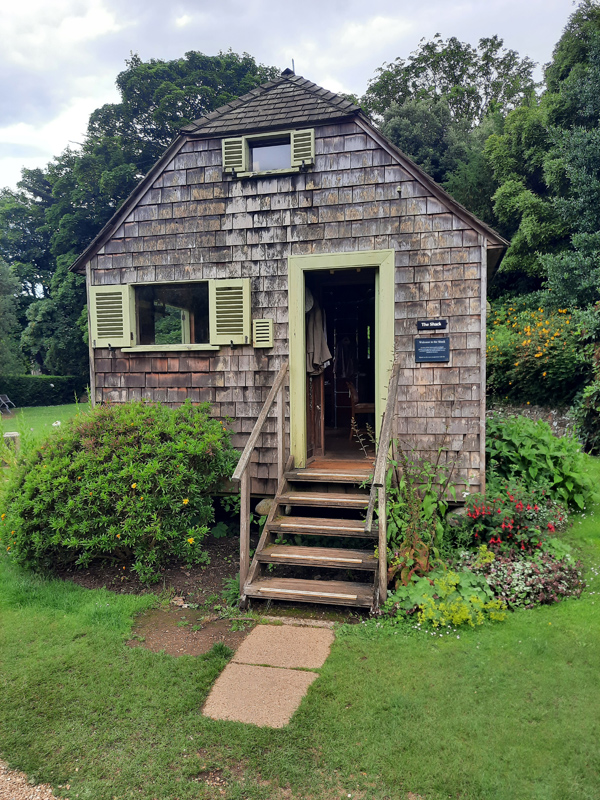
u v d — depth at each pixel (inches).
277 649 142.6
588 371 351.6
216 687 125.4
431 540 179.6
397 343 217.8
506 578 167.3
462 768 97.0
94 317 253.3
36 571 196.1
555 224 546.3
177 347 244.7
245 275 236.1
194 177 241.4
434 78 1005.8
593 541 206.8
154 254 247.0
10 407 983.0
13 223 1243.8
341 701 117.6
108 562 203.8
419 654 136.4
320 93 233.3
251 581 173.5
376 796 92.0
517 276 609.0
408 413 217.5
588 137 504.4
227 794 93.9
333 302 334.0
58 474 190.5
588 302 451.2
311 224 227.1
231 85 900.0
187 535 192.9
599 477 273.7
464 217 209.0
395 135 784.9
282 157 236.2
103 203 941.2
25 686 127.7
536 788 92.0
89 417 213.9
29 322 1111.6
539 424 258.7
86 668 135.2
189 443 202.2
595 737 103.8
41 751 106.0
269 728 109.7
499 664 130.1
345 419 349.4
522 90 979.3
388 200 217.9
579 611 154.8
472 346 211.3
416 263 215.6
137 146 890.1
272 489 235.3
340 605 164.2
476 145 755.4
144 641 149.6
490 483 222.1
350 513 227.3
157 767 100.7
